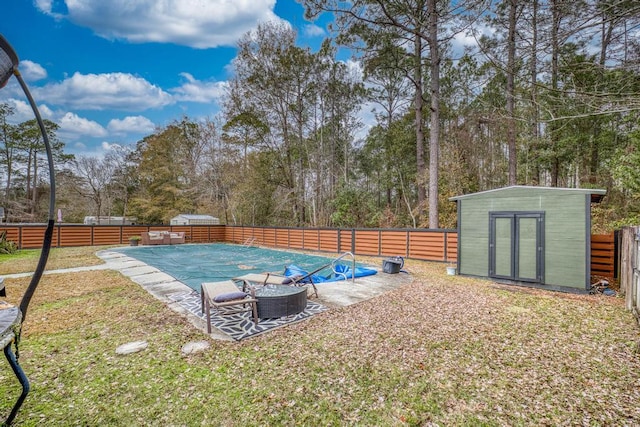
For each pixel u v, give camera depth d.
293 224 20.64
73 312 5.03
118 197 29.64
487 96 14.45
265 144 21.44
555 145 14.45
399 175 18.91
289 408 2.57
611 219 12.02
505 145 18.27
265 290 5.08
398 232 11.81
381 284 7.22
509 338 3.96
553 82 6.21
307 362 3.34
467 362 3.33
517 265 7.15
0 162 24.78
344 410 2.55
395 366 3.25
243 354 3.53
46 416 2.44
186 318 4.74
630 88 4.95
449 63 17.14
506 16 7.01
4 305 1.98
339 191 17.98
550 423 2.37
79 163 28.20
